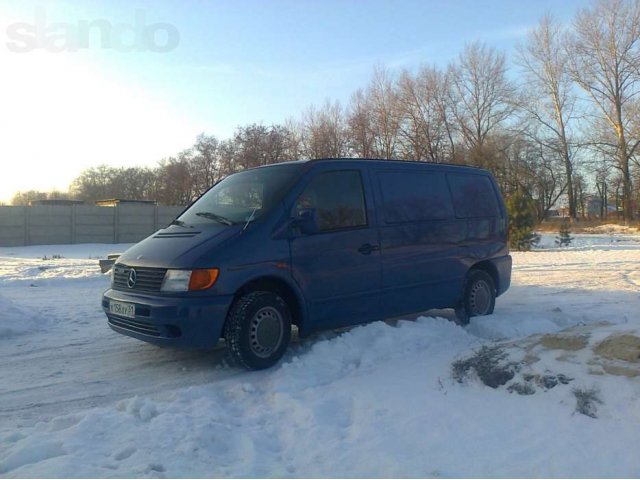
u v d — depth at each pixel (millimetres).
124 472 3045
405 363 5117
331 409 4047
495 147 47188
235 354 4988
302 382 4660
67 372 5281
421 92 46562
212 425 3672
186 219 6000
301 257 5371
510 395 4070
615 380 3824
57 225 34219
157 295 5012
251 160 48469
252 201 5652
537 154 51406
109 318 5676
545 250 21984
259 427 3797
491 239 7344
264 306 5129
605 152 51062
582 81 49531
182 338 4859
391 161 6480
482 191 7422
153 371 5289
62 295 10258
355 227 5832
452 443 3404
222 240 5090
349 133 46469
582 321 7129
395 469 3100
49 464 3107
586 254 18531
